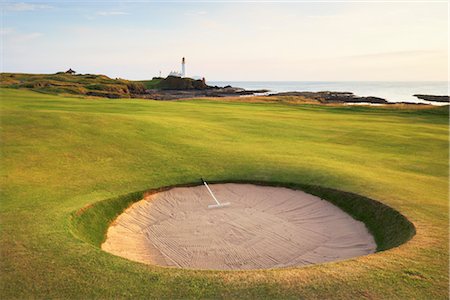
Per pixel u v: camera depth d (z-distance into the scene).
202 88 152.38
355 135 25.88
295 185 14.54
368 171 16.06
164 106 41.69
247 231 11.69
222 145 20.64
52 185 13.48
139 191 13.51
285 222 12.30
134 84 113.25
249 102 57.31
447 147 22.08
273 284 7.15
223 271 7.70
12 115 23.28
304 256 10.28
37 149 17.64
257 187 14.70
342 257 10.12
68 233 9.52
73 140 19.41
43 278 7.42
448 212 11.20
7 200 11.82
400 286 7.07
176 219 12.47
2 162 15.70
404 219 10.78
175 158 17.58
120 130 22.06
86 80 109.31
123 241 10.86
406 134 26.62
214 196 14.08
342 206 12.90
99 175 14.89
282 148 20.64
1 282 7.27
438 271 7.62
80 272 7.65
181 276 7.49
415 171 16.42
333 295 6.80
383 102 93.06
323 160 17.94
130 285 7.20
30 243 8.90
